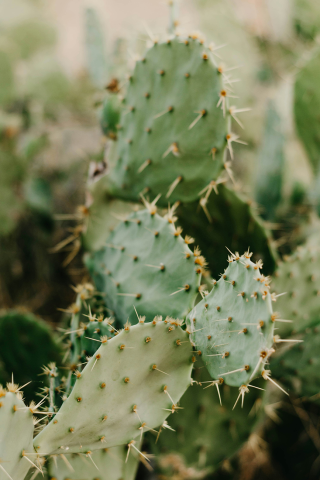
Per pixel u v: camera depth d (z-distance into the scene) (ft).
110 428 2.72
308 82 4.11
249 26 6.95
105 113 3.63
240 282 2.72
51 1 10.53
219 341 2.74
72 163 6.75
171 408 2.78
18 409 2.56
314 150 4.49
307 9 5.94
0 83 6.52
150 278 3.08
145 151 3.37
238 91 5.83
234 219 3.38
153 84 3.28
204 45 3.11
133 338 2.72
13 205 6.16
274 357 3.42
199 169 3.26
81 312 3.19
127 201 3.57
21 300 6.10
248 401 3.36
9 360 3.54
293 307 3.31
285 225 4.74
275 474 4.60
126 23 5.81
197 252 2.98
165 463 3.44
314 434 4.47
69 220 6.58
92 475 2.99
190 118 3.21
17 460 2.58
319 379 3.42
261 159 4.51
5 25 7.47
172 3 3.51
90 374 2.68
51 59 6.98
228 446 3.43
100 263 3.39
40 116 6.86
